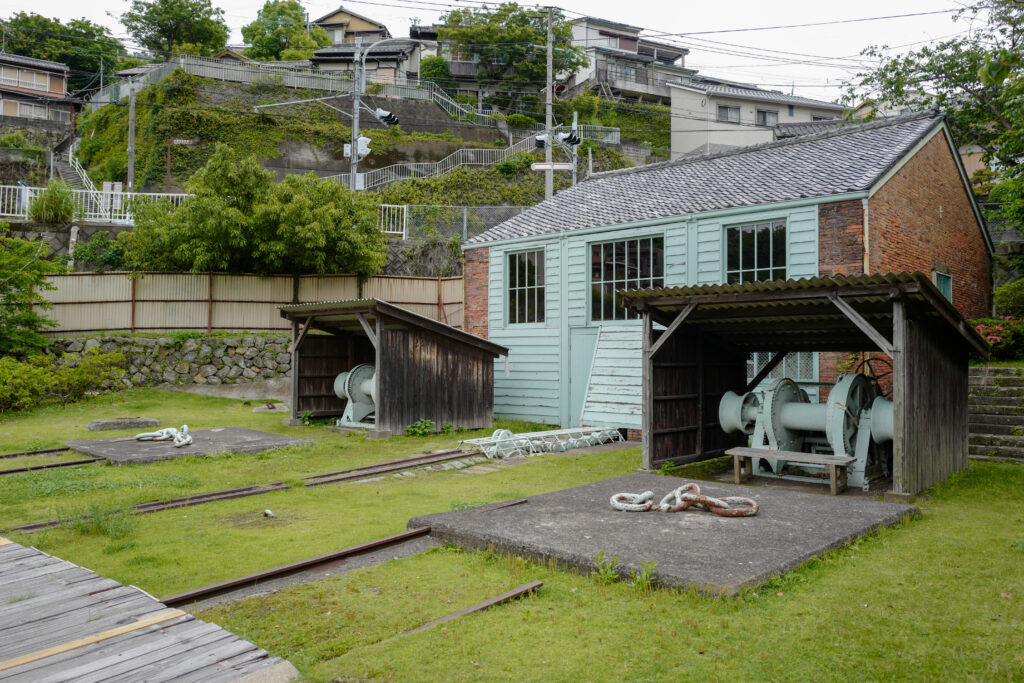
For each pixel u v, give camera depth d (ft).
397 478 31.99
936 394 29.50
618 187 56.95
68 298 64.13
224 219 67.62
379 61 160.86
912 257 43.11
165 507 25.55
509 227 56.44
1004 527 21.93
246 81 129.59
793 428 31.78
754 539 19.08
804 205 39.73
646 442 32.63
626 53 167.63
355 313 45.62
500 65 156.56
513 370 54.80
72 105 160.86
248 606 15.56
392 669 12.14
